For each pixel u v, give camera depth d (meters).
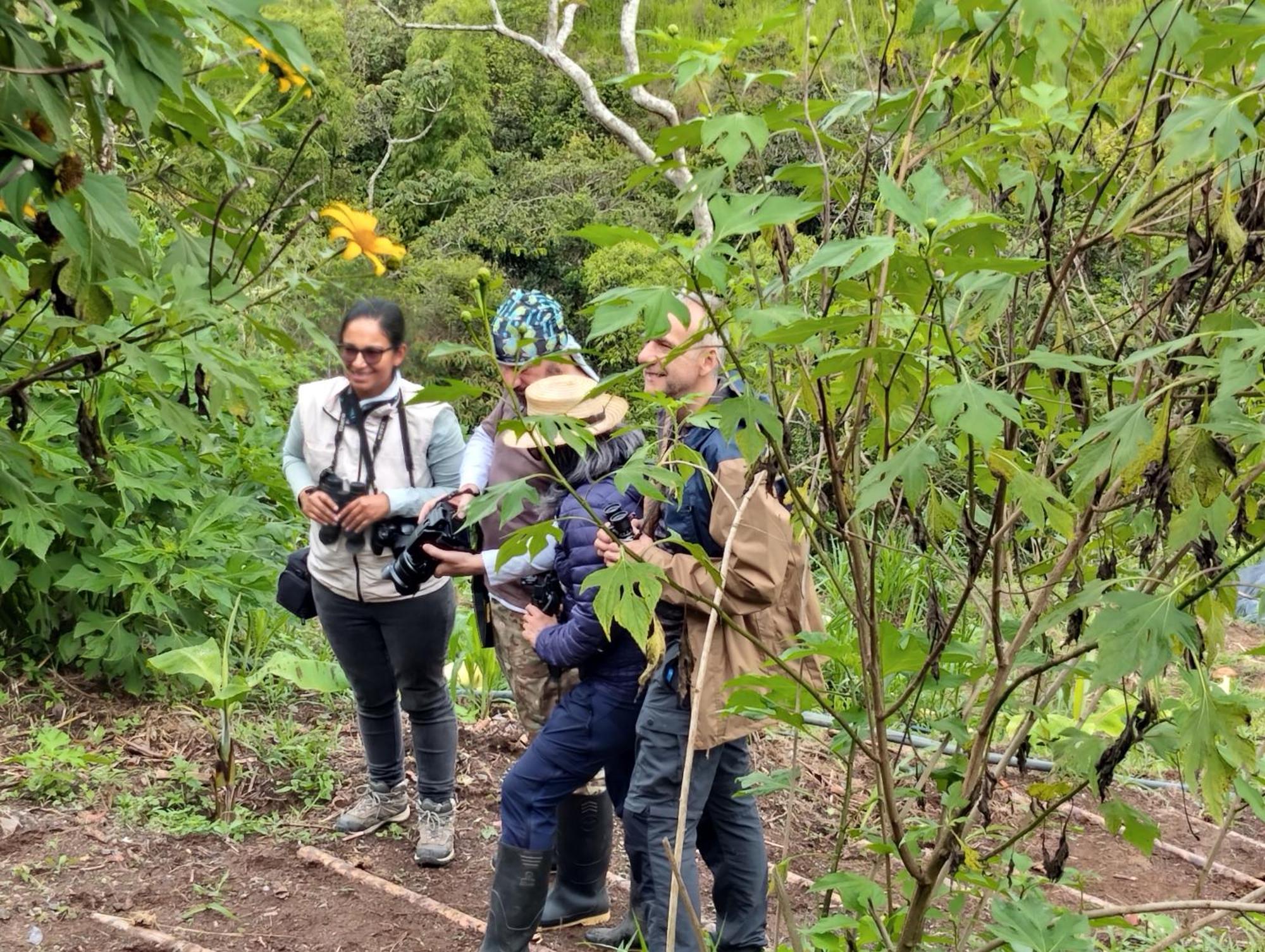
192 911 3.36
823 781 4.68
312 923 3.37
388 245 2.01
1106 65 1.85
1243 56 1.51
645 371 2.51
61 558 4.41
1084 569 1.97
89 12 1.44
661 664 2.62
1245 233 1.48
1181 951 3.49
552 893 3.49
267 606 4.93
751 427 1.56
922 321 1.55
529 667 3.35
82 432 2.19
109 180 1.54
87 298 1.57
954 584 3.94
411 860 3.82
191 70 1.89
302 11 17.98
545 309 3.08
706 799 2.74
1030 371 1.82
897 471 1.50
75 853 3.58
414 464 3.51
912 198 1.50
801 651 1.88
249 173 1.93
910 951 1.82
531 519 3.04
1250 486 1.74
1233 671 5.89
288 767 4.33
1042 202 1.78
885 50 1.65
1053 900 3.76
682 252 1.45
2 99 1.43
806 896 3.68
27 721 4.32
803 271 1.39
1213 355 1.57
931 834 1.83
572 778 2.92
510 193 17.55
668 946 1.82
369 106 19.23
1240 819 4.64
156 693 4.59
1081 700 4.29
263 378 4.85
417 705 3.71
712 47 1.58
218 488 5.32
